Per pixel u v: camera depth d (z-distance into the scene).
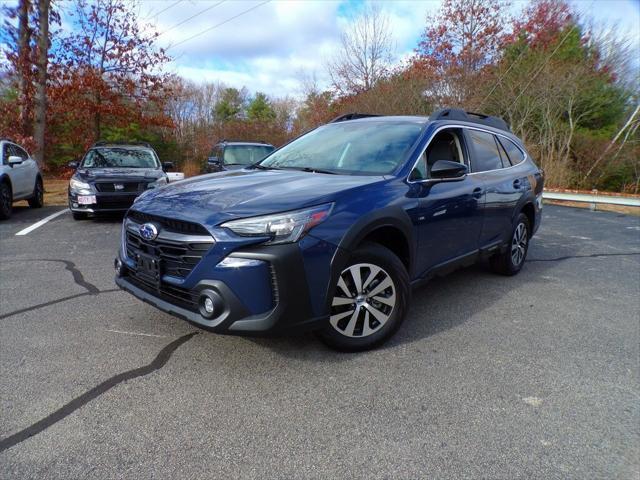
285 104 44.78
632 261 6.03
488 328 3.62
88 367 2.85
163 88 17.14
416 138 3.68
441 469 2.03
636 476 2.01
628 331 3.63
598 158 17.06
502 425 2.36
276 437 2.22
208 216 2.64
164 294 2.85
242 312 2.55
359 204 2.92
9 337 3.27
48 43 14.11
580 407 2.54
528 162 5.38
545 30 18.95
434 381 2.78
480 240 4.29
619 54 18.44
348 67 22.66
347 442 2.20
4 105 14.67
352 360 3.01
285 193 2.83
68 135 17.41
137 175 8.15
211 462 2.04
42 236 6.91
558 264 5.81
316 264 2.68
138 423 2.31
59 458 2.05
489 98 18.22
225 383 2.70
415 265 3.44
